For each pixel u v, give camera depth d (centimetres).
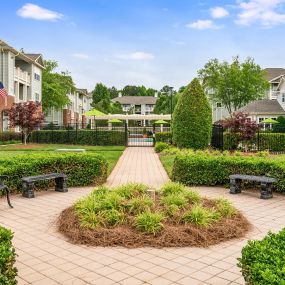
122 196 752
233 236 612
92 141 3114
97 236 596
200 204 698
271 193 944
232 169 1082
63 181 1027
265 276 277
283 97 4588
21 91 3950
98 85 8675
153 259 523
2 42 3167
